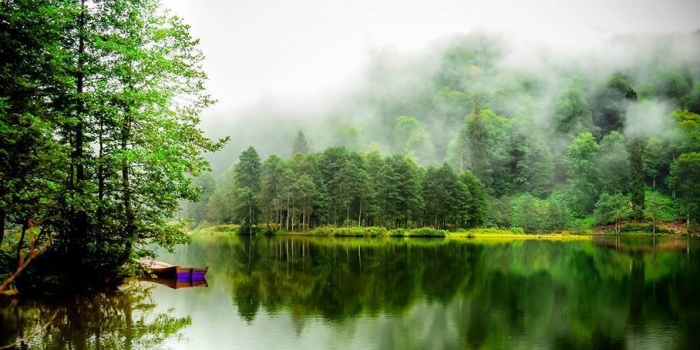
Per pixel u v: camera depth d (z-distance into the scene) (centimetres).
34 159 1552
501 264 3691
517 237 8319
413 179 8662
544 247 5772
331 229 8188
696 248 5716
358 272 3139
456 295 2305
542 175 12619
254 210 9075
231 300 2142
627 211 9550
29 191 1684
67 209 1867
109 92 1984
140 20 2095
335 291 2400
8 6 1460
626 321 1778
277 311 1917
